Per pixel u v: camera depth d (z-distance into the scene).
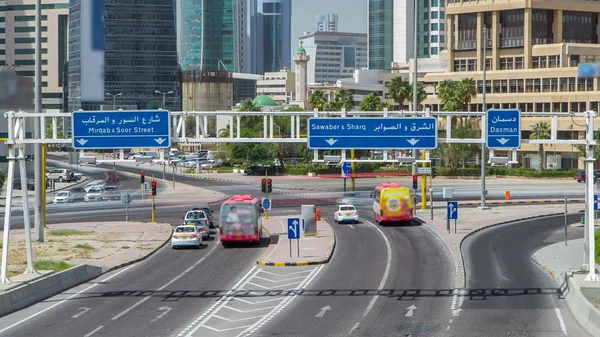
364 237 95.69
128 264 78.88
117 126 65.44
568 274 63.25
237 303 58.91
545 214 119.88
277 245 89.06
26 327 51.91
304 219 96.75
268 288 64.69
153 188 115.25
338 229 104.50
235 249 87.44
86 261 79.44
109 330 50.41
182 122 65.69
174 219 121.31
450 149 199.62
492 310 54.75
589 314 49.56
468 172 198.75
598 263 74.12
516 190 164.88
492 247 87.31
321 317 53.34
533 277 68.25
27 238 66.44
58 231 103.19
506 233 99.38
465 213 121.56
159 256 84.00
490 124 65.44
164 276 71.50
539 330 48.72
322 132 65.56
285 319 53.00
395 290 62.62
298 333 48.81
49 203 155.38
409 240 92.06
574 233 98.75
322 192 163.25
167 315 54.94
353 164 159.25
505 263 76.19
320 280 67.69
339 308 56.25
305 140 65.44
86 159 66.00
